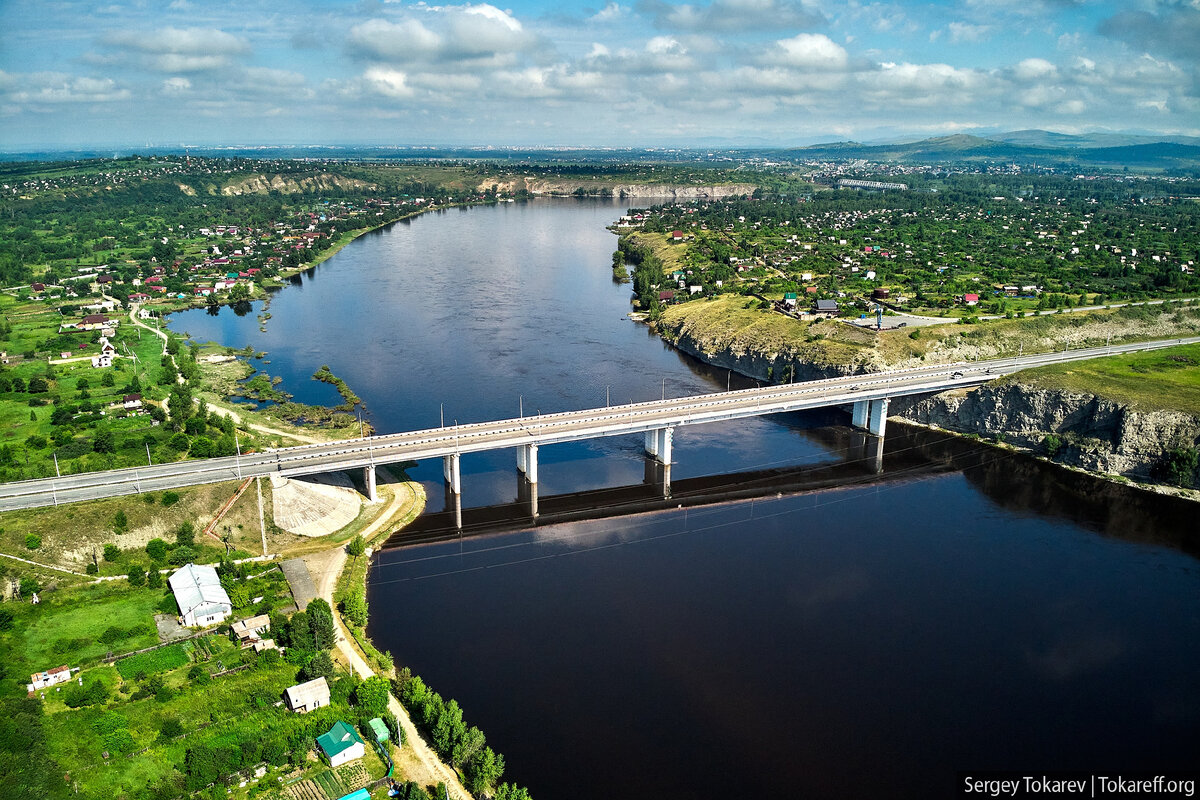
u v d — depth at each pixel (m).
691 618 148.62
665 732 117.94
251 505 172.75
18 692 117.12
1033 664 137.25
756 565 170.25
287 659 126.94
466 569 166.25
